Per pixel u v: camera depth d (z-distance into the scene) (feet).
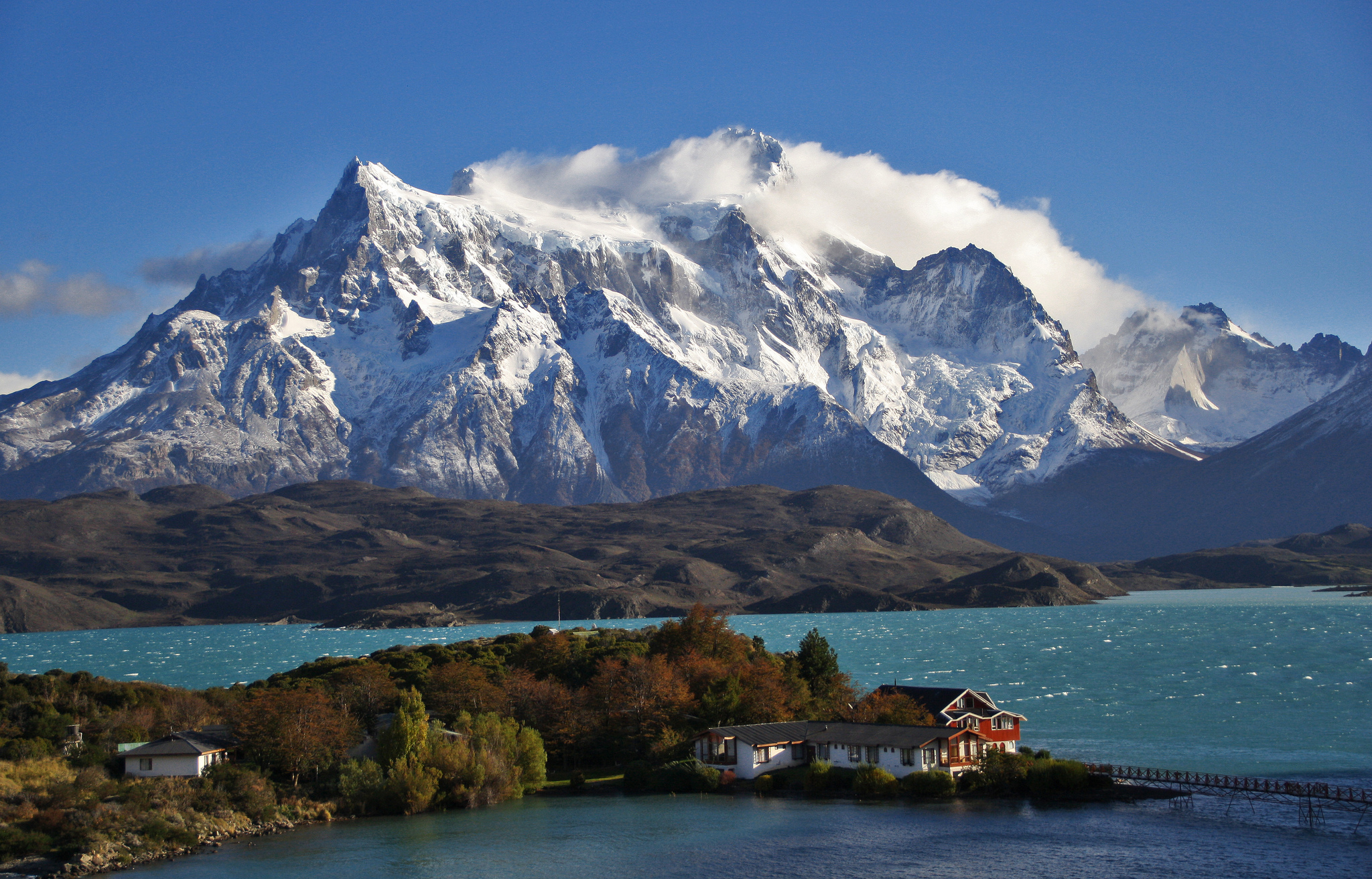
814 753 565.12
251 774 500.74
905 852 435.53
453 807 514.68
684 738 573.33
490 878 414.82
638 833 465.47
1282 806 491.31
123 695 602.44
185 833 451.94
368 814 502.79
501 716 583.99
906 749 525.34
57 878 411.13
